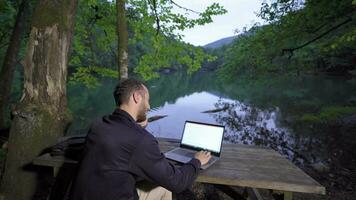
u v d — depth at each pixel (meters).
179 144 2.93
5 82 6.87
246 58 8.66
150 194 2.06
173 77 57.41
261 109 16.50
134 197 1.65
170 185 1.65
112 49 6.55
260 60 8.51
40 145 2.82
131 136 1.55
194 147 2.61
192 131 2.68
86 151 1.60
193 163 1.90
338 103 17.25
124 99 1.73
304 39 7.88
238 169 2.22
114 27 5.91
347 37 5.38
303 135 9.91
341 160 6.76
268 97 22.36
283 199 2.19
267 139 9.48
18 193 2.85
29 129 2.81
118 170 1.51
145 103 1.80
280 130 10.84
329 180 5.27
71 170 2.40
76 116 13.01
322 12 6.82
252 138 9.68
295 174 2.12
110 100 19.05
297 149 8.04
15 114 2.85
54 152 2.49
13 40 6.96
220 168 2.24
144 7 5.20
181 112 15.95
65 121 3.01
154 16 5.09
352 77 30.59
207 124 2.61
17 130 2.85
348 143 8.60
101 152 1.53
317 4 6.73
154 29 5.17
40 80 2.83
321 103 17.72
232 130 11.07
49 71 2.84
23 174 2.84
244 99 21.77
